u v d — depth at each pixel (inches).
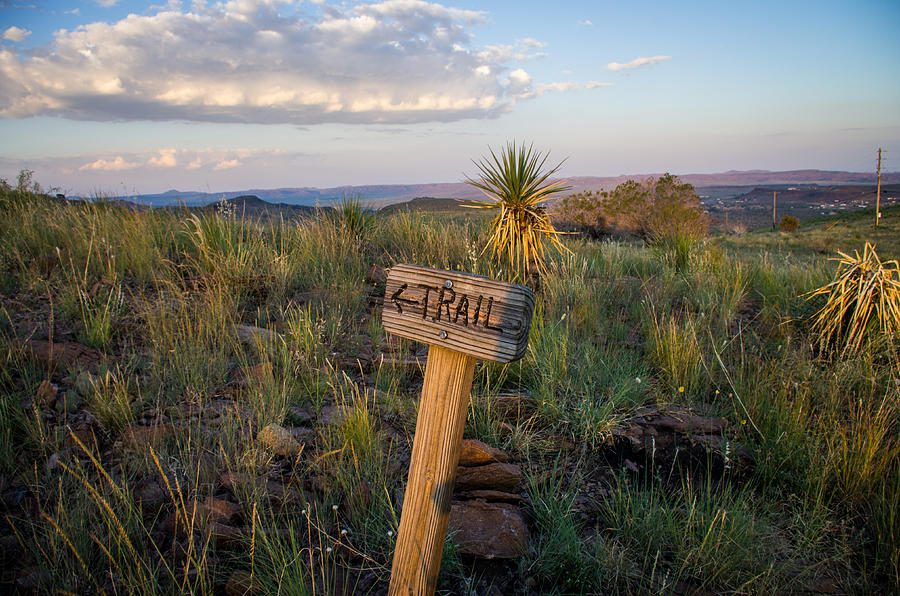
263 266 259.0
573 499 112.8
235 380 158.4
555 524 107.3
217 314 193.8
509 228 270.7
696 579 100.3
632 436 141.8
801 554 105.7
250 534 100.0
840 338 201.3
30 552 93.8
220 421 135.0
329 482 114.0
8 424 123.1
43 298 207.8
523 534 105.5
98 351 168.2
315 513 107.4
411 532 75.0
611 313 243.1
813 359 194.1
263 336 185.3
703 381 171.0
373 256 309.7
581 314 223.9
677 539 105.2
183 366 159.2
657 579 99.4
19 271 233.8
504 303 64.1
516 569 101.0
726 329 212.1
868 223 1763.0
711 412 155.3
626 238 780.0
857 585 99.8
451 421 71.2
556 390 160.9
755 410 148.6
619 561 99.3
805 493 118.8
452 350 69.4
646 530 107.0
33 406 130.3
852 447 127.0
